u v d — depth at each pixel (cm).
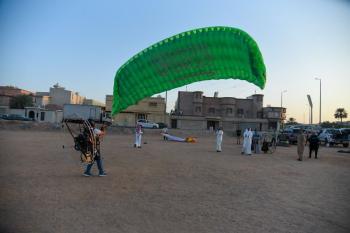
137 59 1062
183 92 7706
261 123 7538
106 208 754
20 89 9525
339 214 761
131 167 1416
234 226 655
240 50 1049
